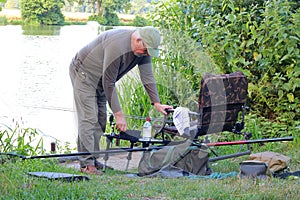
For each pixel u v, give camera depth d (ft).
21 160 42.88
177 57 56.95
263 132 58.49
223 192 36.40
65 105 65.00
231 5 62.95
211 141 50.52
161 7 67.10
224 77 46.29
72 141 55.16
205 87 45.47
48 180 36.91
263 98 60.70
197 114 45.78
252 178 40.98
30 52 82.69
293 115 59.82
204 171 45.06
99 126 45.52
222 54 62.28
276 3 61.52
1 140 48.21
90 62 43.80
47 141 55.67
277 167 43.86
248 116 59.62
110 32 43.34
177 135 45.44
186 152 44.80
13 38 90.43
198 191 36.86
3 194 33.30
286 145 55.57
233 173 43.75
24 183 35.68
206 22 64.49
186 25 64.85
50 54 79.97
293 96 59.57
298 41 60.95
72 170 43.73
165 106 46.47
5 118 60.13
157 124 47.06
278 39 60.64
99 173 44.37
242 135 54.49
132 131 45.78
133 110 57.98
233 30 63.72
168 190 37.29
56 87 71.26
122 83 58.44
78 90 44.70
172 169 44.52
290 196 35.63
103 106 45.96
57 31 88.43
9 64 80.12
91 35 79.92
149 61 45.62
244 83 47.29
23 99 67.10
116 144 47.26
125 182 39.86
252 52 62.69
